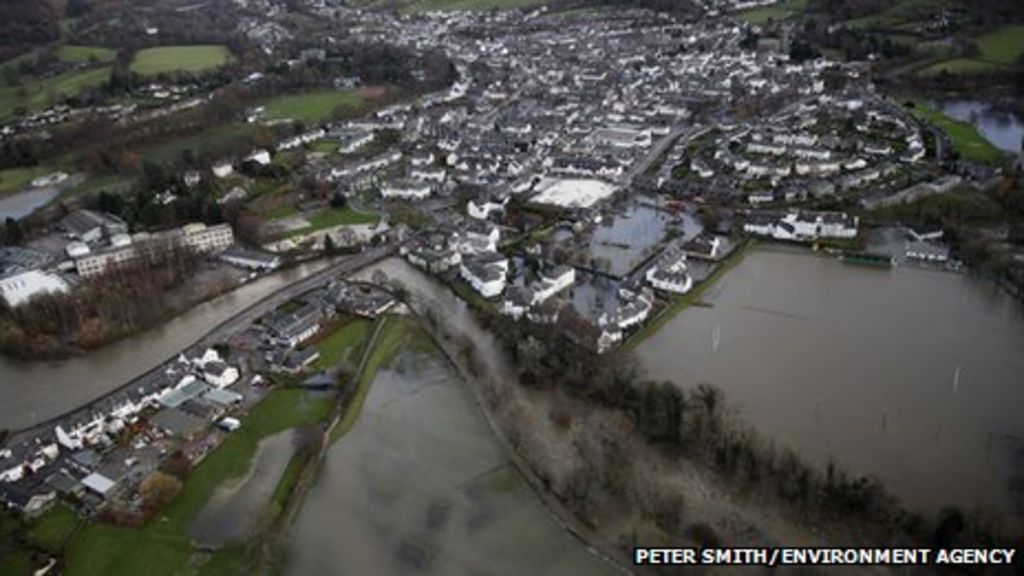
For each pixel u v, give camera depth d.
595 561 191.00
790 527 195.00
